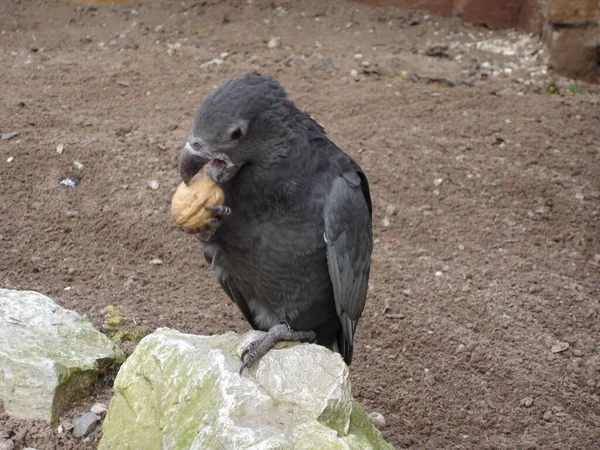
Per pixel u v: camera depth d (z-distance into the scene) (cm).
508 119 198
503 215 169
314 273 129
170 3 259
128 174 168
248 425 116
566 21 223
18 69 207
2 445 125
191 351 123
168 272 155
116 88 201
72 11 251
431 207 169
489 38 250
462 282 156
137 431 122
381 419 134
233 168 123
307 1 267
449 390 140
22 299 135
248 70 215
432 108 200
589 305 153
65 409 129
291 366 122
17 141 172
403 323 149
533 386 141
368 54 232
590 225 168
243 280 130
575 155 185
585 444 134
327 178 127
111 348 134
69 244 156
